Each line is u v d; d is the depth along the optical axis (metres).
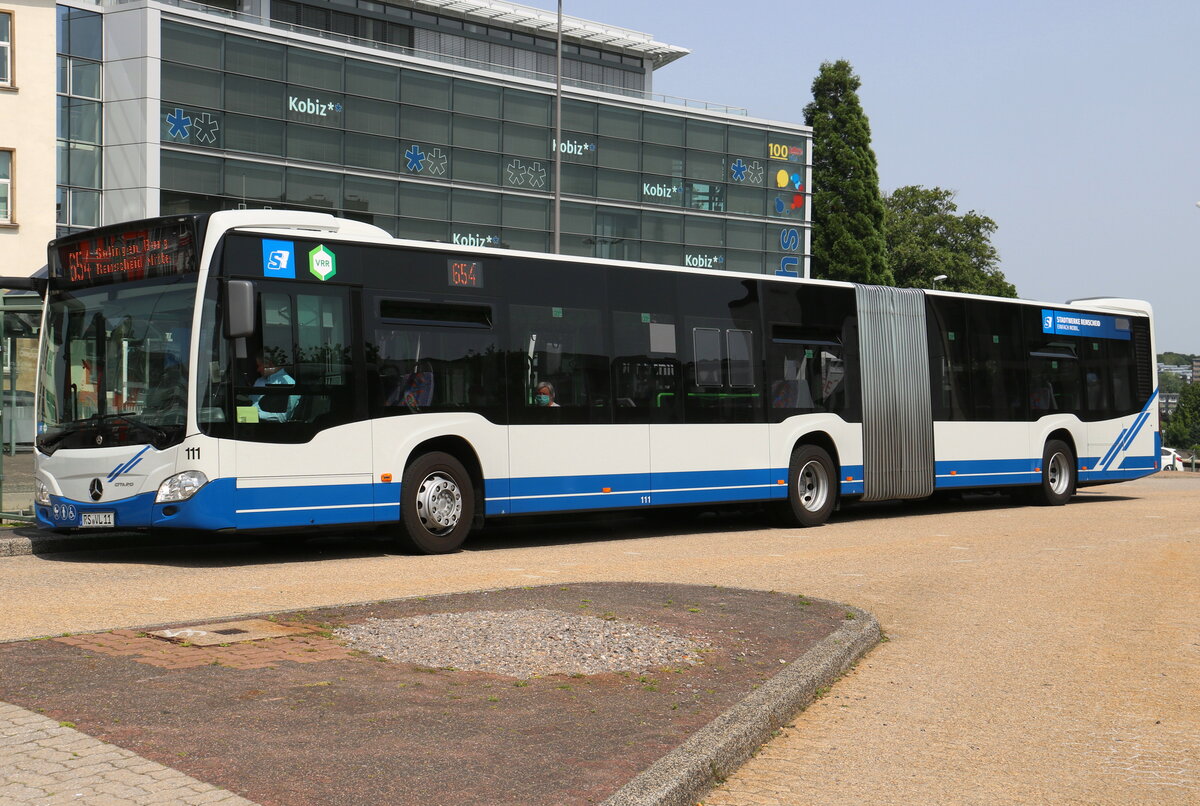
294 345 13.14
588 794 4.89
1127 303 24.77
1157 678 8.27
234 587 11.05
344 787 4.86
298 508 13.05
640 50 63.50
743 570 13.09
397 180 46.84
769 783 5.76
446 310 14.46
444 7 57.22
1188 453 92.38
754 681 7.23
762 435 17.83
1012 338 21.94
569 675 7.14
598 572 12.63
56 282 13.62
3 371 15.26
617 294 16.23
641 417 16.33
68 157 40.78
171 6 41.28
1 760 5.01
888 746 6.49
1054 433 22.91
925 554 14.94
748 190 57.59
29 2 36.31
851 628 9.15
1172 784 5.91
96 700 6.05
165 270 12.80
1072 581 12.79
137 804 4.52
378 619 8.60
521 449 15.05
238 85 42.81
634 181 53.69
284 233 13.19
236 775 4.95
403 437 13.94
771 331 18.12
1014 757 6.34
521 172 50.31
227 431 12.59
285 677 6.75
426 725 5.89
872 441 19.39
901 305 20.05
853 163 68.00
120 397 12.94
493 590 10.25
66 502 13.10
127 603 9.91
